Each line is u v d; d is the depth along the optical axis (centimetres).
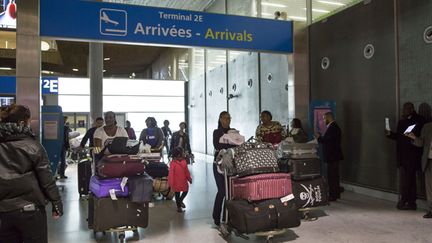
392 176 579
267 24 659
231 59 1133
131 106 1616
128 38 559
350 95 668
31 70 504
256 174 374
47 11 517
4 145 238
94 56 1023
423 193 523
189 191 675
